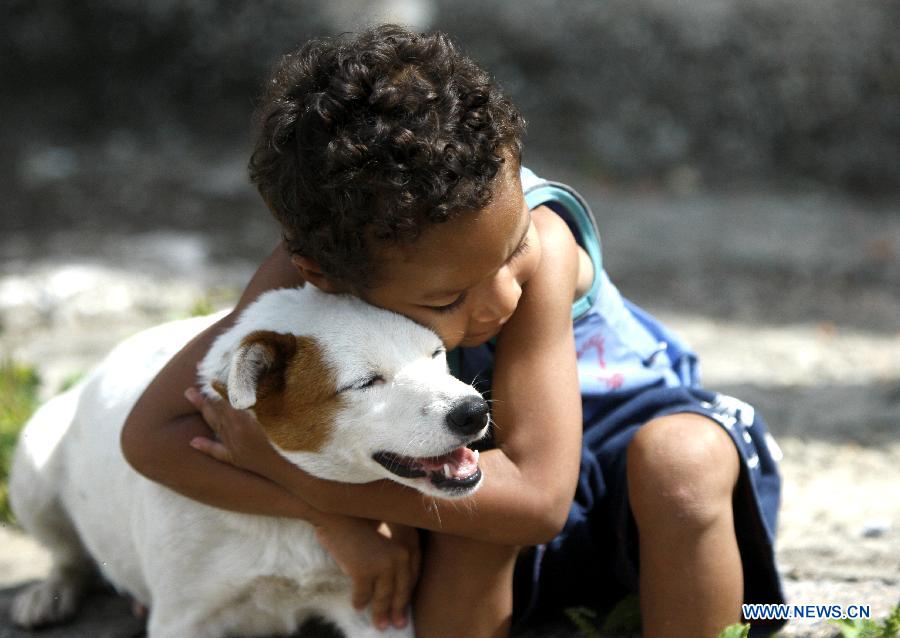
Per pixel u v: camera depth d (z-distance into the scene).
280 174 4.04
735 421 4.61
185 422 4.57
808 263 14.04
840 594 5.15
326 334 4.31
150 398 4.62
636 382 4.95
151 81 18.64
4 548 7.00
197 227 14.51
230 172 16.58
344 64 3.98
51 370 9.81
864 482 7.20
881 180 18.44
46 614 5.73
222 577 4.75
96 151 17.41
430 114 3.84
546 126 18.80
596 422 4.89
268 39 18.42
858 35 19.72
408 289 4.03
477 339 4.45
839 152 18.73
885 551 5.75
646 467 4.36
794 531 6.23
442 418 4.09
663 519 4.31
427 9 19.17
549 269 4.49
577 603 5.16
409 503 4.36
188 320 5.60
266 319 4.48
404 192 3.74
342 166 3.79
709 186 17.98
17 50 18.50
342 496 4.40
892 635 4.53
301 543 4.68
